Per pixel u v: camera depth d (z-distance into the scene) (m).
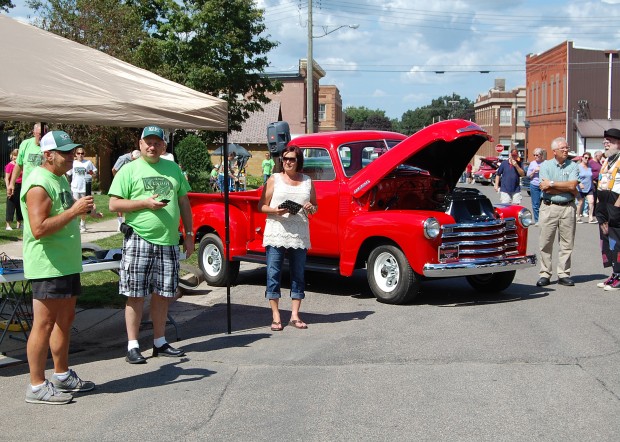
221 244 10.74
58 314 5.63
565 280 10.45
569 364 6.40
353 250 9.35
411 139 9.16
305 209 7.88
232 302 9.75
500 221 9.29
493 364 6.42
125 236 6.73
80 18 30.73
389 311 8.80
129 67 7.59
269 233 7.93
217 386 5.97
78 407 5.50
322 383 5.98
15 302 7.54
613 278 10.02
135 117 6.68
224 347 7.29
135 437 4.87
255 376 6.23
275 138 10.86
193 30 33.91
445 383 5.91
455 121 9.12
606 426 4.94
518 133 85.56
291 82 60.81
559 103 56.88
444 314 8.55
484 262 8.96
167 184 6.73
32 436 4.90
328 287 10.70
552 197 10.25
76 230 5.59
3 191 29.45
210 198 10.94
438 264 8.69
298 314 8.43
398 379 6.04
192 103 7.20
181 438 4.85
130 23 32.38
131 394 5.81
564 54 55.19
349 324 8.13
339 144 9.88
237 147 33.91
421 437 4.78
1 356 6.90
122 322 8.51
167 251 6.74
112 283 10.32
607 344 7.07
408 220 8.81
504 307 8.93
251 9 34.75
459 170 10.24
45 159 5.46
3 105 5.90
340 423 5.06
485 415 5.17
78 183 15.87
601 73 54.56
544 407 5.32
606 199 9.89
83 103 6.34
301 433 4.89
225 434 4.90
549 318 8.25
